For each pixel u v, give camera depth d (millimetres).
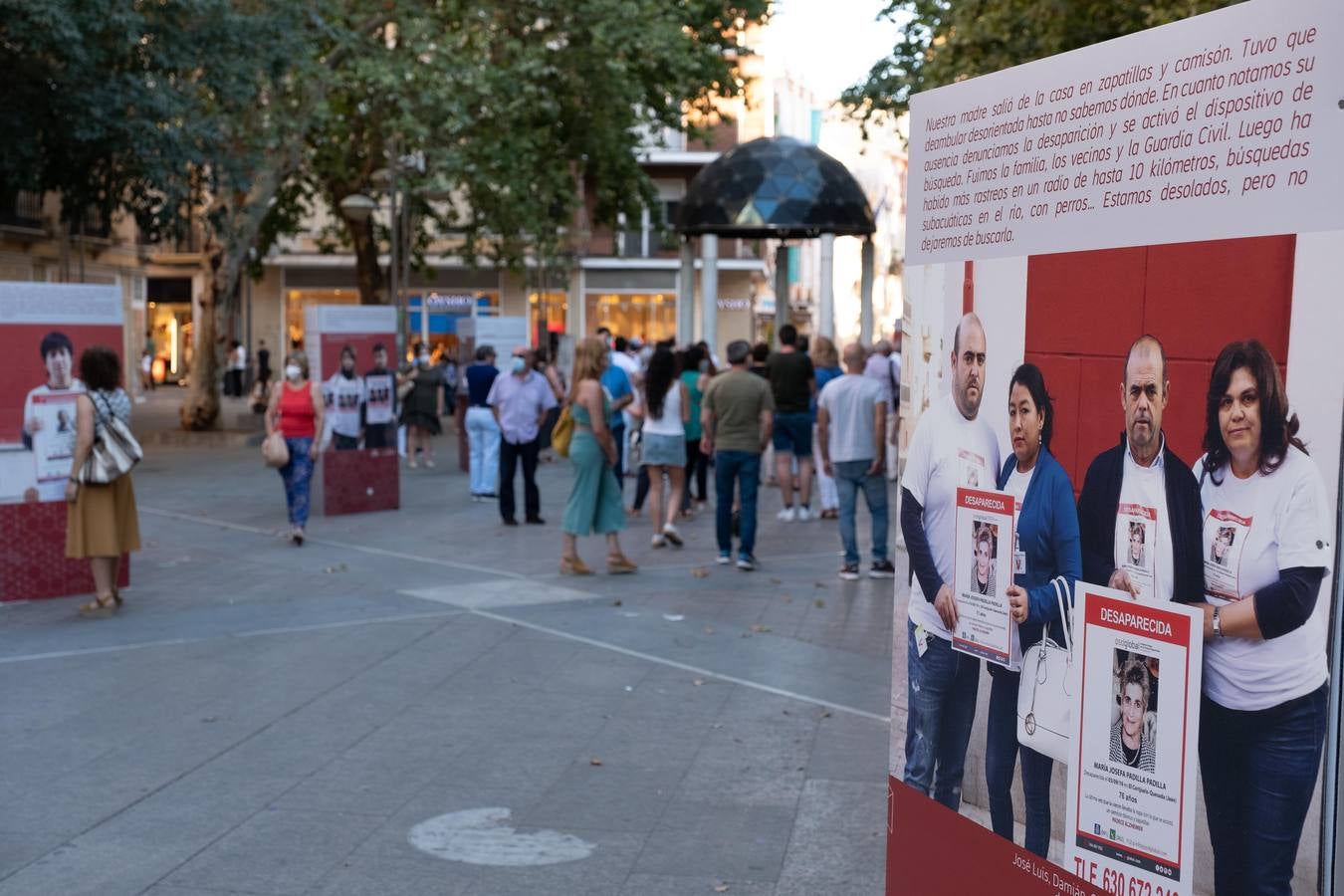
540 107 28234
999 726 3354
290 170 28016
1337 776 2379
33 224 36656
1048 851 3162
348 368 17406
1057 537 3104
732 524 12953
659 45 26797
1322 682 2402
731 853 5406
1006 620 3318
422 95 25297
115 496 10156
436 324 52656
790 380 16062
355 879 5109
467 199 31516
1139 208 2816
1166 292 2746
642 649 9086
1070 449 3051
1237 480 2576
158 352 55500
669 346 16453
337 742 6895
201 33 21359
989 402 3363
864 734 7129
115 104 20406
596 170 32062
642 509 17172
